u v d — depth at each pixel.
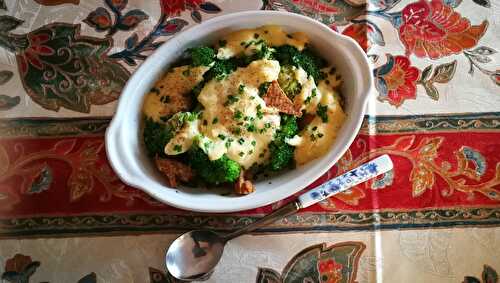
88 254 0.33
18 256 0.33
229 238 0.33
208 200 0.30
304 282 0.32
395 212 0.34
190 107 0.32
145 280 0.32
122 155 0.30
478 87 0.37
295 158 0.32
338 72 0.34
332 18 0.38
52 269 0.33
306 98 0.32
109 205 0.34
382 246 0.33
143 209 0.34
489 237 0.33
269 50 0.32
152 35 0.38
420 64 0.37
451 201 0.34
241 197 0.30
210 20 0.31
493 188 0.34
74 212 0.34
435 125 0.36
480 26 0.38
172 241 0.33
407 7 0.39
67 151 0.35
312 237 0.33
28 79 0.37
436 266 0.33
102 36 0.37
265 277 0.32
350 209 0.34
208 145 0.30
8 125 0.35
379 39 0.38
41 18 0.38
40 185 0.34
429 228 0.33
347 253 0.33
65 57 0.37
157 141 0.31
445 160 0.35
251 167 0.32
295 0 0.39
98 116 0.36
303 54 0.33
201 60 0.31
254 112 0.31
